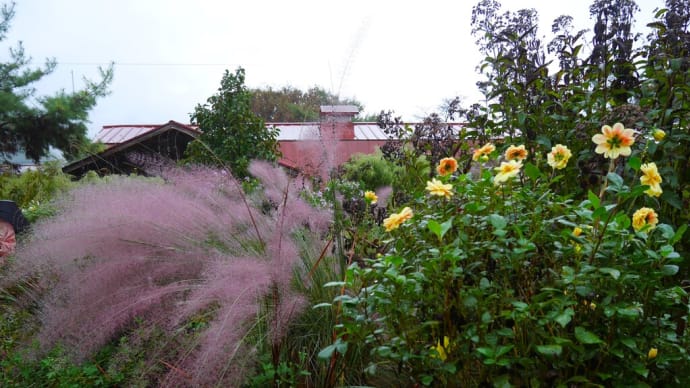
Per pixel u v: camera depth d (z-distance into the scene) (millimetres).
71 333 1988
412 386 1862
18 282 2406
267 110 16219
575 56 2994
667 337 1564
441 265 1545
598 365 1445
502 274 1679
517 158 2025
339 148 2818
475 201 1765
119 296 2000
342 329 1926
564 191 2604
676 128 2406
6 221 3484
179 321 1881
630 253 1492
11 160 11656
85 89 11188
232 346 1793
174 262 2131
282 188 2789
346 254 2594
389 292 1594
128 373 1979
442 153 3572
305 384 2016
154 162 2943
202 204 2438
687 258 2150
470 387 1619
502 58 3074
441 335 1609
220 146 8406
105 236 2072
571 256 1574
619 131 1622
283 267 1978
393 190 3717
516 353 1500
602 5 2951
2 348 2205
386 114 3990
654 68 2564
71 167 6602
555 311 1365
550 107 2877
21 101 10695
